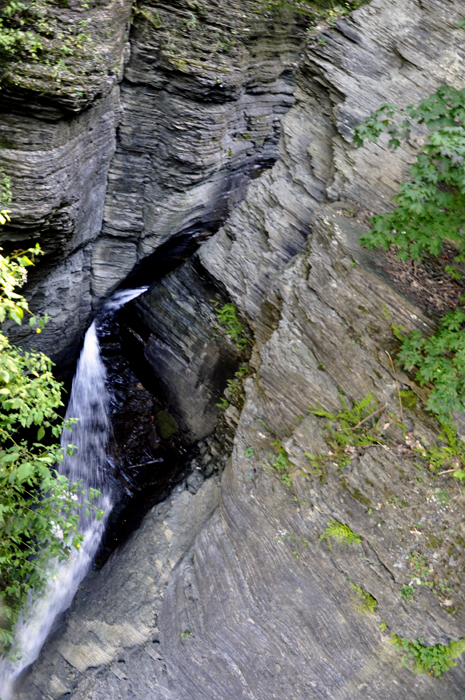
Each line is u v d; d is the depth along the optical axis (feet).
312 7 28.60
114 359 33.53
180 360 28.68
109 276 29.84
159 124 26.18
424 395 17.67
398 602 17.35
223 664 20.26
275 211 25.20
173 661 21.42
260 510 19.97
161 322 29.07
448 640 16.87
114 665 22.68
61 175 20.62
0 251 20.53
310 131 25.89
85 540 28.63
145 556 24.29
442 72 23.67
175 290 28.35
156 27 23.20
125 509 30.63
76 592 25.75
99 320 33.47
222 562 20.83
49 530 15.48
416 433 17.67
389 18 24.79
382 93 24.02
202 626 20.74
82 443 32.78
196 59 24.47
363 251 20.10
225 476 21.99
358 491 18.12
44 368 15.79
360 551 17.93
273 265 24.41
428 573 17.03
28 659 23.90
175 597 22.11
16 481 15.49
